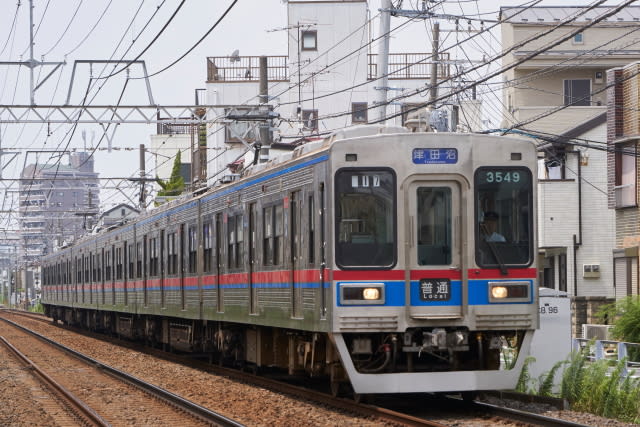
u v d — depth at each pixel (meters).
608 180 45.34
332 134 21.72
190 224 33.78
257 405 22.22
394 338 20.05
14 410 22.89
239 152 76.75
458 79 44.97
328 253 20.06
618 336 36.12
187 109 42.19
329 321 19.95
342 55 78.38
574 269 50.44
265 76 43.91
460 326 20.34
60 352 43.31
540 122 61.91
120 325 50.88
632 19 65.38
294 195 22.83
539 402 21.69
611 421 19.30
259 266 25.64
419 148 20.30
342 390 22.73
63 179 61.62
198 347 35.44
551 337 24.59
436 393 23.03
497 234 20.58
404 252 20.06
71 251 65.94
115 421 20.70
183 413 21.70
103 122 41.75
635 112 42.84
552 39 64.94
